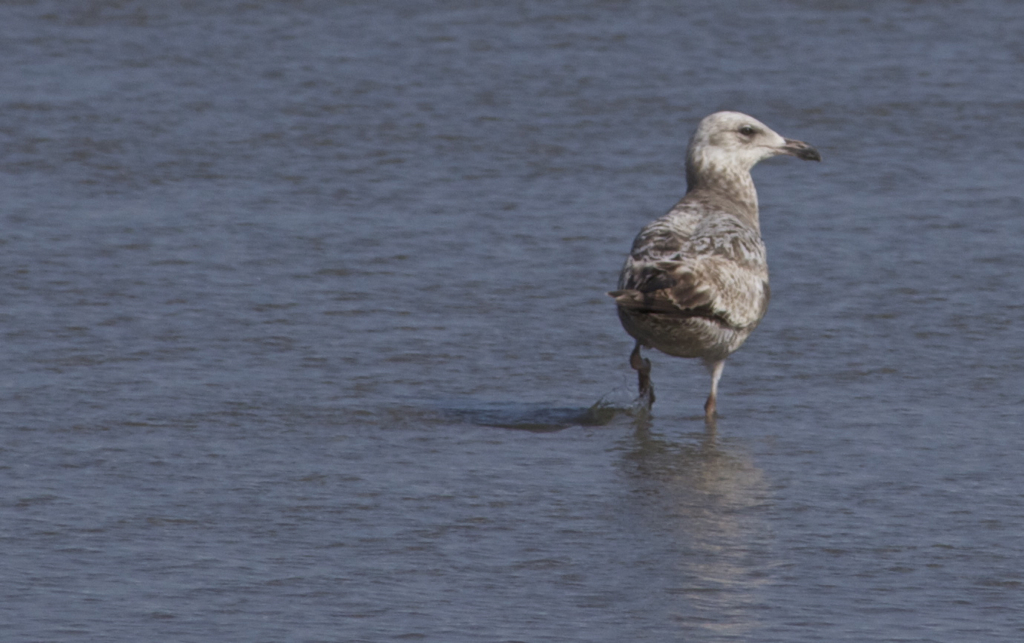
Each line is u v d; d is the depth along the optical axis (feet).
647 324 43.47
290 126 84.43
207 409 44.70
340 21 109.91
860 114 87.40
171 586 31.65
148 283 58.03
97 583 31.76
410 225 67.10
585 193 72.79
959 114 87.20
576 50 102.06
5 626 29.53
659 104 89.51
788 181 75.31
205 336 52.06
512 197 71.87
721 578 32.37
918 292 57.52
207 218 67.62
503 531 35.22
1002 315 54.75
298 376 48.24
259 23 109.19
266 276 59.36
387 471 39.73
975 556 33.65
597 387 48.24
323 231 65.87
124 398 45.47
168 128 83.61
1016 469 39.86
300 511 36.40
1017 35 105.81
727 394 47.52
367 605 30.73
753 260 44.91
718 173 48.62
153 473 39.09
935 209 69.62
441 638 29.09
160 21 109.60
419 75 95.66
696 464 40.65
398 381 48.14
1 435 41.83
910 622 30.01
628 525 35.68
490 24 108.88
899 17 111.04
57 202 69.82
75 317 53.62
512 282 59.21
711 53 101.40
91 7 112.47
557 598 31.17
